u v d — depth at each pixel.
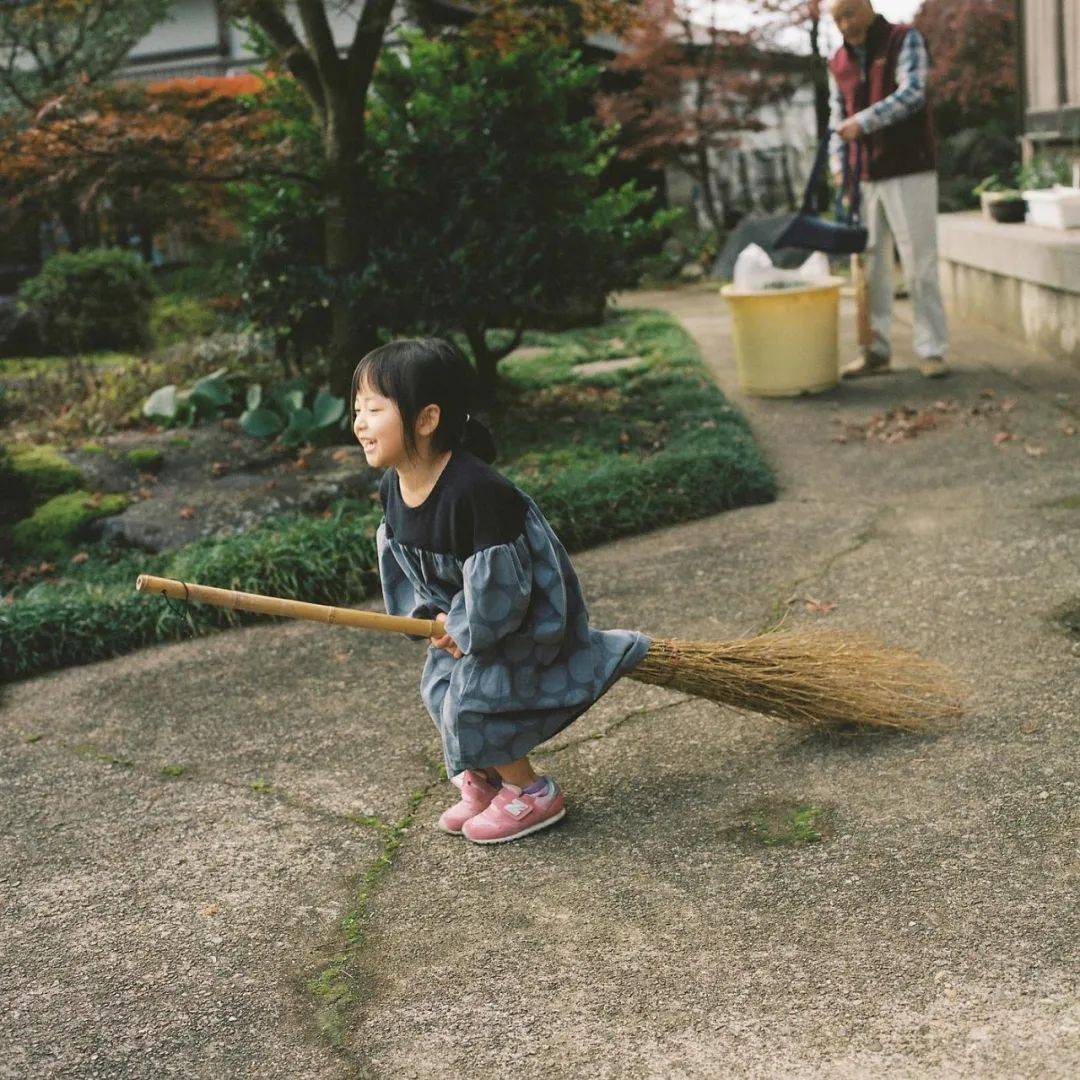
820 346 7.38
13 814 3.39
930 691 3.39
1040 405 6.65
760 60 16.23
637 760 3.35
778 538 5.04
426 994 2.44
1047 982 2.26
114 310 11.69
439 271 6.67
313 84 6.86
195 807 3.33
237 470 6.29
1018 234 8.20
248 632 4.66
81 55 13.20
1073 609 3.94
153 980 2.58
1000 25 14.97
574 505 5.32
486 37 7.00
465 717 2.89
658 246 16.34
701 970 2.42
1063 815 2.80
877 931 2.47
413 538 2.81
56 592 4.93
